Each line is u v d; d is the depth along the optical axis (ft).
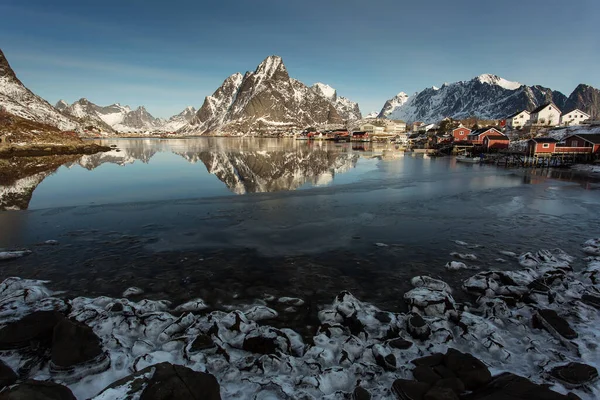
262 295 40.57
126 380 21.54
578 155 161.48
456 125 386.32
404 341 29.99
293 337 31.35
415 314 33.19
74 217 73.15
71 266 48.52
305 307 37.93
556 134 245.24
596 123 252.83
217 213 76.54
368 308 36.27
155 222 69.67
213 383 22.81
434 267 48.19
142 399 20.01
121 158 210.79
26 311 35.09
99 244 57.26
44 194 100.83
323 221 70.64
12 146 207.62
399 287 42.34
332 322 33.94
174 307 37.76
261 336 29.81
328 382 25.20
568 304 37.32
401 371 26.55
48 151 222.48
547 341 30.96
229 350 29.50
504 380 24.26
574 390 24.50
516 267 47.98
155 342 30.68
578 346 29.48
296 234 62.64
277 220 71.20
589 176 133.90
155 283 43.47
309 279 44.68
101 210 78.84
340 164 179.11
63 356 25.99
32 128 326.65
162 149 296.51
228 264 49.44
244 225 67.82
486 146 226.79
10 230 64.39
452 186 112.27
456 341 30.91
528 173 143.84
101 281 43.96
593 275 42.91
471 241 59.06
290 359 27.55
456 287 42.29
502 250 54.65
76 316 33.12
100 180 126.21
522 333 32.30
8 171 148.36
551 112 349.00
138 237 60.80
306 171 151.23
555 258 49.03
